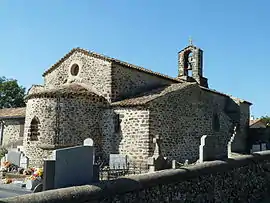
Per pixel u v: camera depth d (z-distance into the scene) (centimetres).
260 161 1433
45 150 1839
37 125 1914
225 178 1081
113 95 2073
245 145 3108
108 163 1931
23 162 1788
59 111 1877
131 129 1870
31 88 2638
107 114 2011
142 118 1831
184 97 2108
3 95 4941
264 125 4262
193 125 2159
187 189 871
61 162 601
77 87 2095
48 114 1880
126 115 1908
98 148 1986
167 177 794
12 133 2884
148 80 2350
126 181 666
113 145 1942
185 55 3042
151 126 1814
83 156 643
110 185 620
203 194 942
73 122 1903
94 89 2166
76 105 1927
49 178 582
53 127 1862
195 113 2197
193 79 3005
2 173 1614
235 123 2872
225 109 3106
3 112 3117
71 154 621
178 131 2011
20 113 2877
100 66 2158
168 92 1977
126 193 660
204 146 1089
